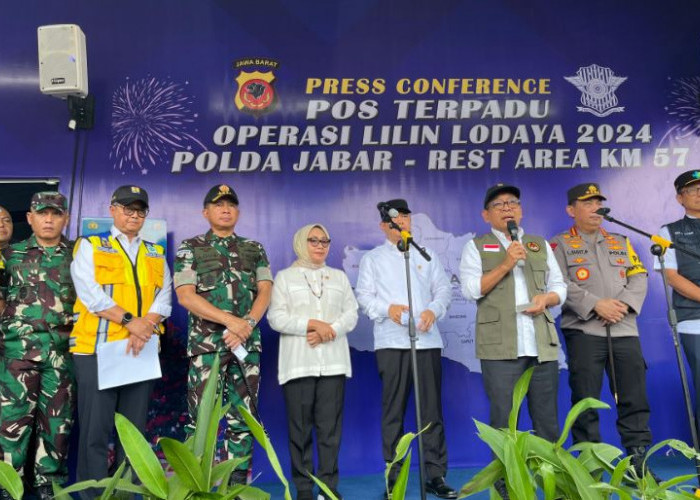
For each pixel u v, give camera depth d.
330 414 3.17
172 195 4.00
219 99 4.08
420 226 4.11
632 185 4.26
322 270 3.40
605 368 3.52
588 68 4.31
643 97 4.32
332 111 4.13
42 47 3.71
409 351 3.37
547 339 3.19
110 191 3.96
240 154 4.06
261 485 3.66
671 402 4.06
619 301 3.37
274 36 4.14
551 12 4.31
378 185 4.12
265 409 3.88
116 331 2.98
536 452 1.43
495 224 3.40
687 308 3.56
